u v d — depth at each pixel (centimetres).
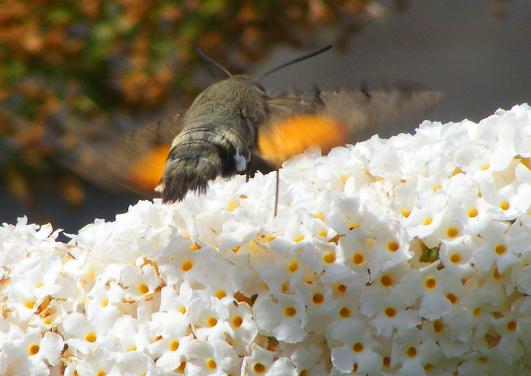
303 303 109
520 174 109
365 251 109
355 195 110
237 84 113
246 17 142
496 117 110
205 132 111
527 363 110
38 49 140
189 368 109
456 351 109
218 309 109
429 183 110
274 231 110
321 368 109
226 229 110
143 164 112
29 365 110
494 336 110
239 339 109
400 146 111
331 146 111
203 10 142
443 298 109
